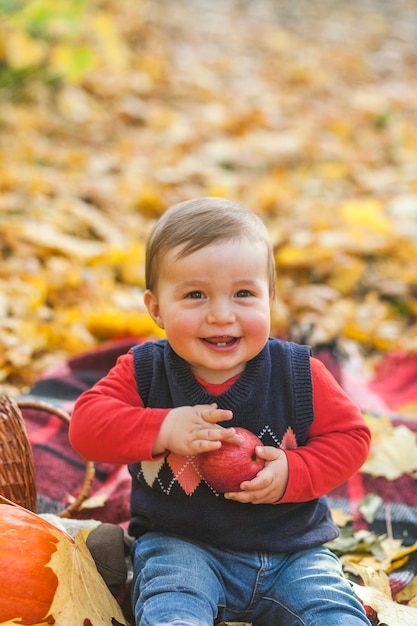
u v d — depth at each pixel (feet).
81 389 8.95
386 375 10.62
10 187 14.06
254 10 30.17
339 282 12.73
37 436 8.13
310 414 5.78
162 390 5.79
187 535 5.69
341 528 7.12
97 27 19.12
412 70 25.64
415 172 17.79
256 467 5.46
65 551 5.10
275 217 15.12
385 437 8.34
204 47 25.07
